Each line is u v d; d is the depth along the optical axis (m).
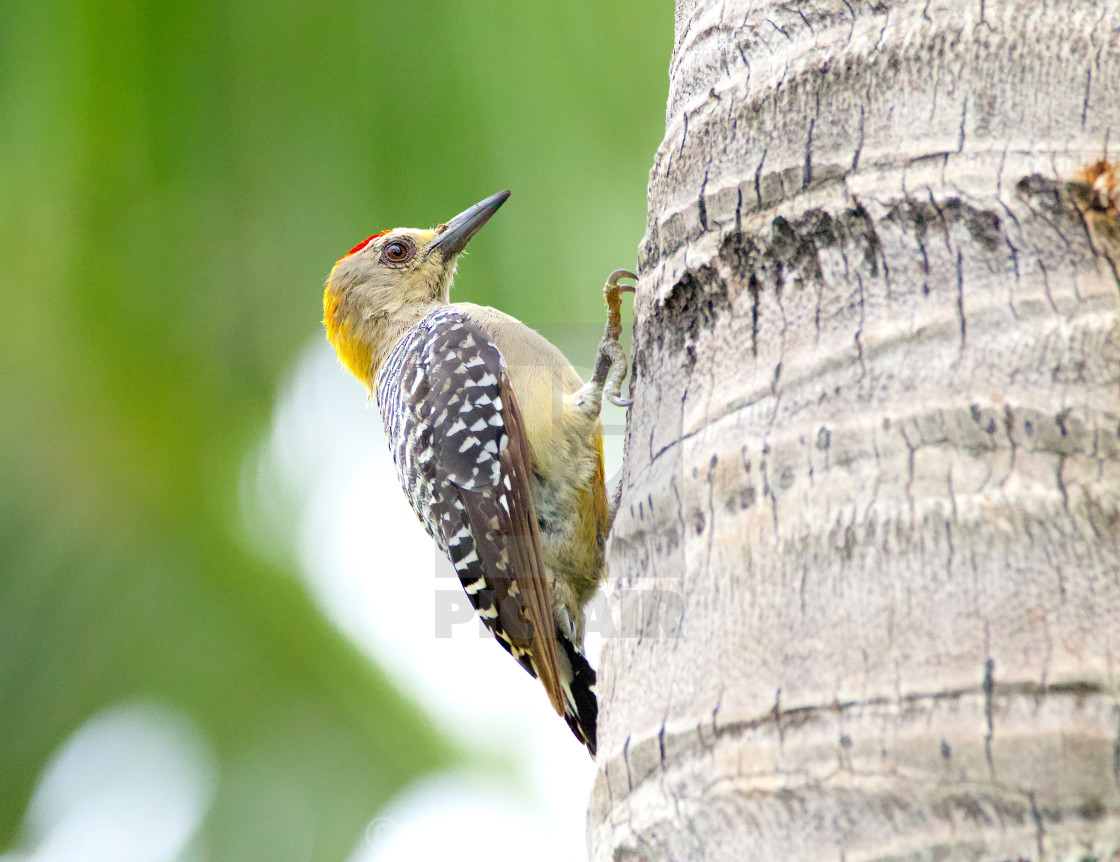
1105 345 5.34
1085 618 4.92
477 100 9.70
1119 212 5.54
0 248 10.07
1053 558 5.03
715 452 5.83
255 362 11.00
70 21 9.48
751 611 5.41
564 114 9.76
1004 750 4.75
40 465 11.12
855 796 4.88
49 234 9.90
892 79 5.89
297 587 12.53
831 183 5.89
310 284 10.34
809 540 5.35
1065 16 5.77
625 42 9.79
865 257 5.73
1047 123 5.68
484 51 9.70
